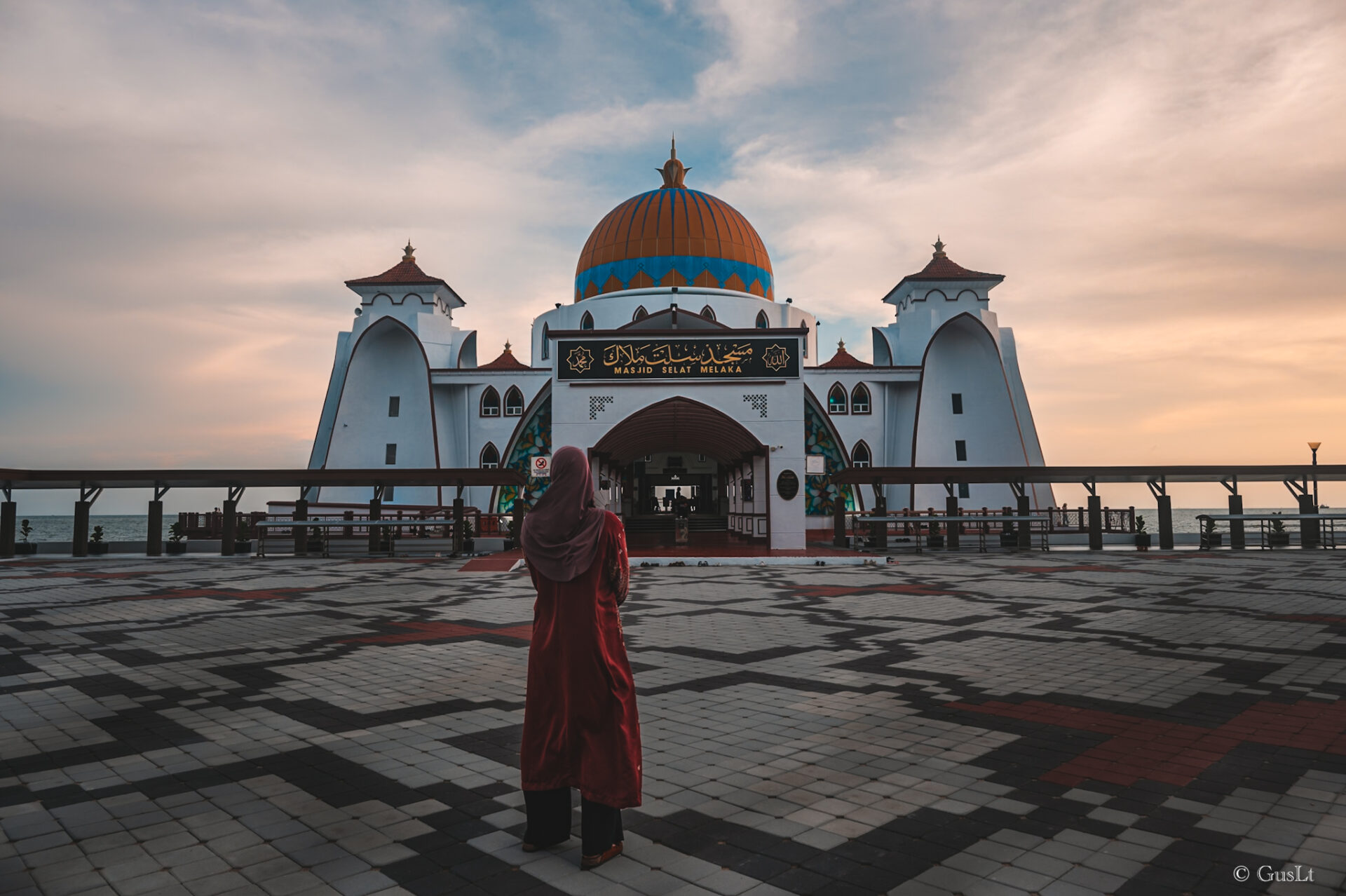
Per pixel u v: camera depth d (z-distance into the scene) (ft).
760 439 78.48
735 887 10.71
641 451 115.85
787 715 19.75
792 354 78.89
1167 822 12.85
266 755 16.69
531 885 10.82
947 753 16.63
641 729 18.53
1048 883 10.73
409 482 84.02
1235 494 89.04
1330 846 11.91
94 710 20.51
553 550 11.97
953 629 33.30
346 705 20.90
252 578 58.18
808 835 12.45
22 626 34.91
